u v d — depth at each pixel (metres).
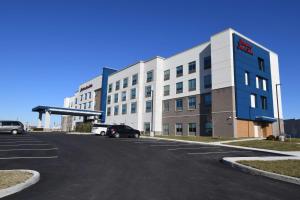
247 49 41.47
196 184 9.25
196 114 44.41
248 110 38.97
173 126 48.69
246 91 39.41
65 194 7.64
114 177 10.11
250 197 7.74
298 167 12.13
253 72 41.81
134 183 9.16
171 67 51.53
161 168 12.41
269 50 47.25
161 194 7.78
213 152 19.69
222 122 37.97
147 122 53.31
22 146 19.56
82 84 82.44
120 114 61.28
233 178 10.52
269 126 43.47
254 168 11.88
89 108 75.75
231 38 39.38
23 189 8.16
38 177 9.53
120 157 15.80
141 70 56.75
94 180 9.54
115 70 72.12
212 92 40.12
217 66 40.12
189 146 23.64
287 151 21.64
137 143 25.42
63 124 90.62
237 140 31.14
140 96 55.66
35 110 61.47
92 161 14.01
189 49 48.00
